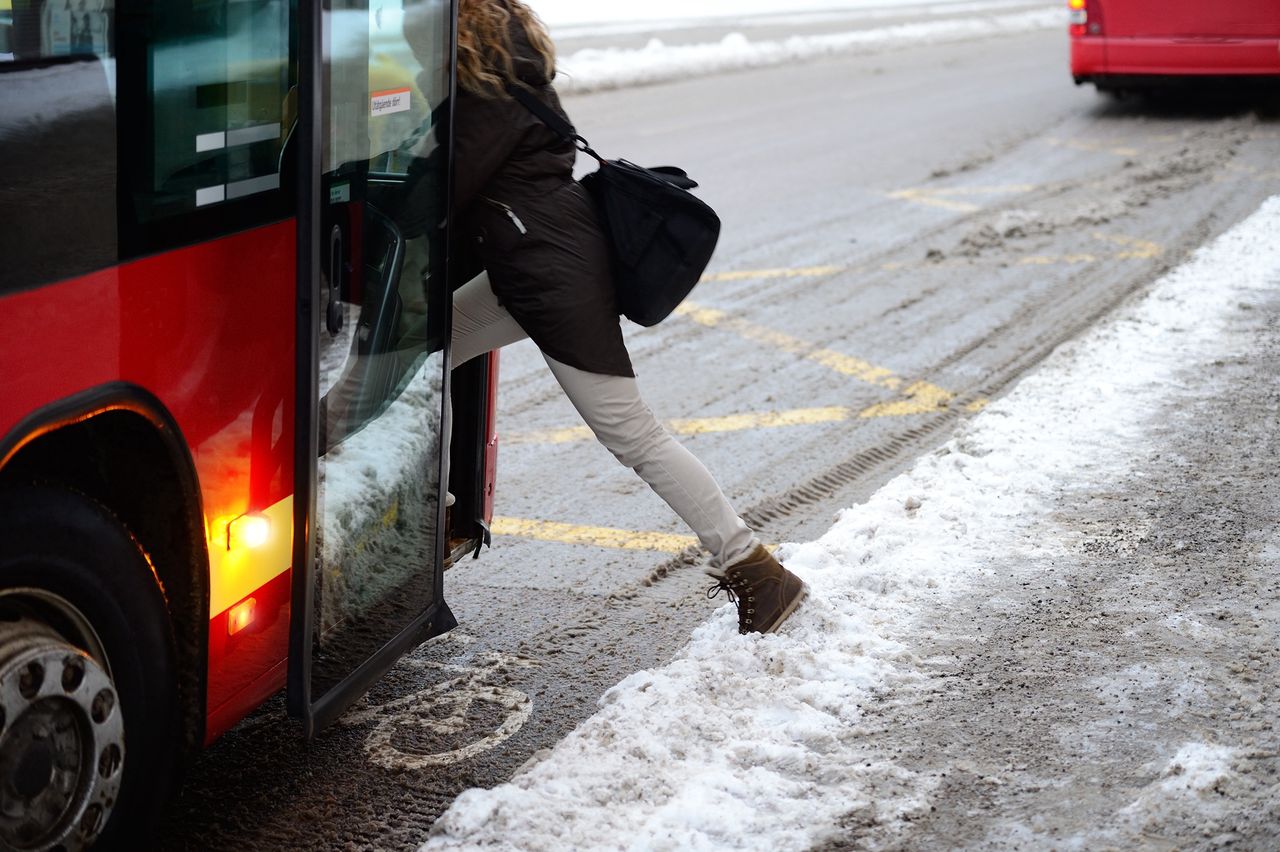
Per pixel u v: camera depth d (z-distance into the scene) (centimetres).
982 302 834
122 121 251
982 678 370
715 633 404
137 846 282
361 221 312
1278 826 292
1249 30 1423
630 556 495
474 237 361
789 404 662
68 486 259
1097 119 1537
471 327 387
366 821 326
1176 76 1475
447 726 373
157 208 262
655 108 1722
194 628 286
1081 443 548
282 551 315
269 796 338
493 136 347
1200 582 423
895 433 618
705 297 863
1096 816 302
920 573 433
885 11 3203
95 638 258
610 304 365
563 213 357
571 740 339
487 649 421
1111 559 443
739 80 2055
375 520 336
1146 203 1078
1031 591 421
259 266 293
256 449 299
